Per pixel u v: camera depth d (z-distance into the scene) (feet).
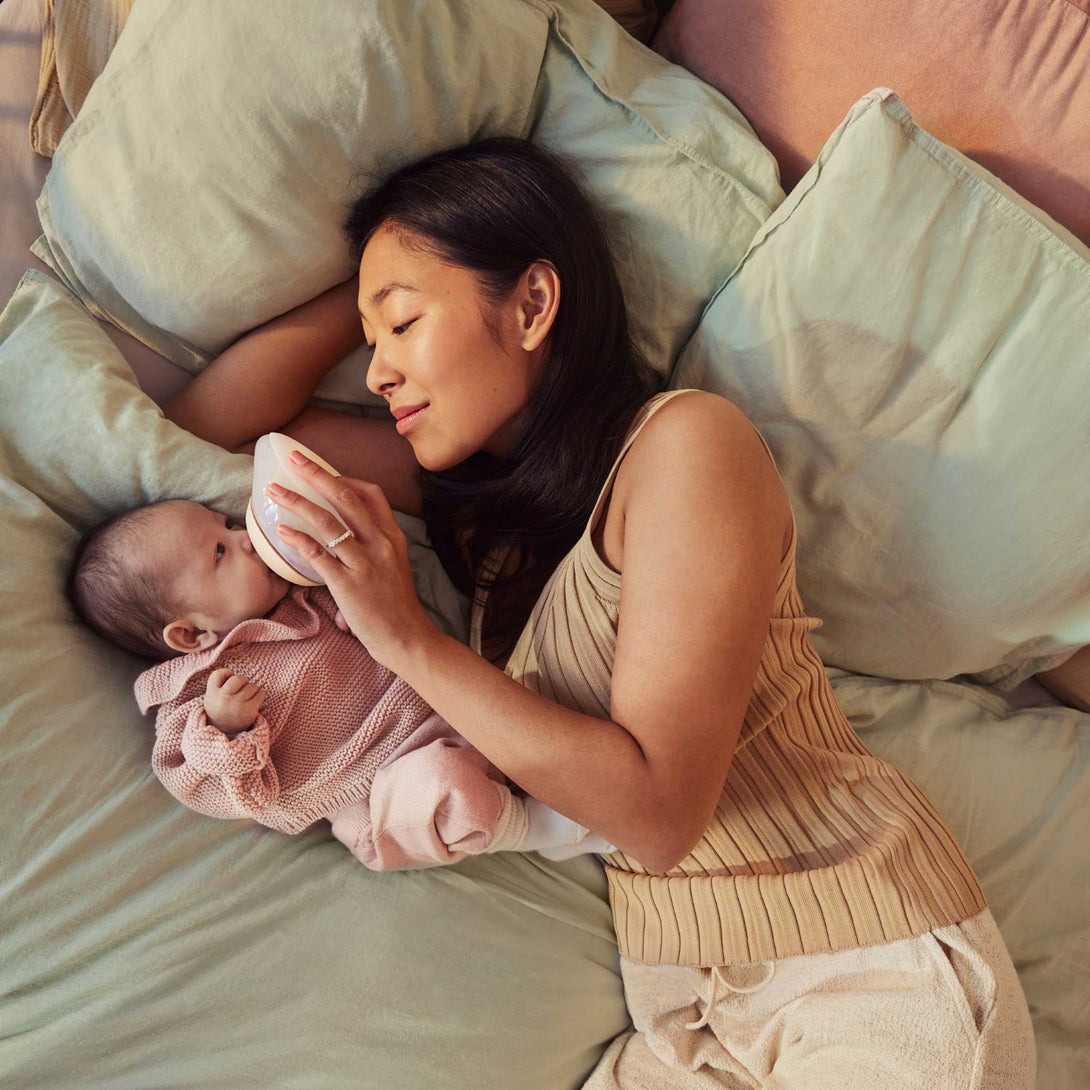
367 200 3.25
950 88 3.34
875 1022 2.79
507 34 3.34
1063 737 4.03
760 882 3.07
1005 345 3.28
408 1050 3.05
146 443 3.35
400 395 3.05
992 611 3.74
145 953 2.96
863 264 3.22
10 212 3.64
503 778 3.43
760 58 3.58
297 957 3.07
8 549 3.19
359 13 3.07
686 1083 3.26
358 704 3.35
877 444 3.52
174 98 3.23
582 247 3.11
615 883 3.46
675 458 2.64
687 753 2.55
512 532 3.39
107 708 3.25
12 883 2.90
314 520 2.72
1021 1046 2.72
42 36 3.71
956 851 2.99
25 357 3.39
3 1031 2.84
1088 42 3.17
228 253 3.41
